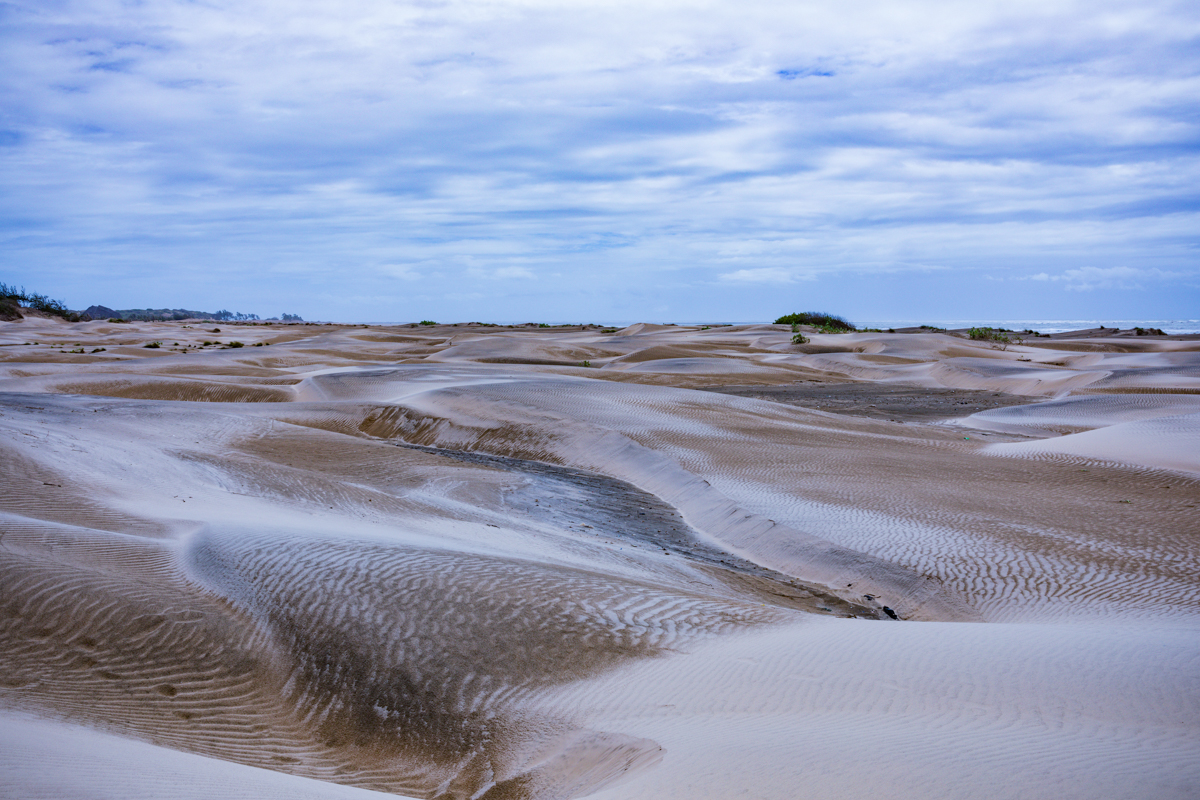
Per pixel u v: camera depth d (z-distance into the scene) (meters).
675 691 6.65
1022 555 12.07
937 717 5.50
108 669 6.75
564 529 14.41
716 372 49.22
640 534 14.62
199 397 33.12
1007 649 6.82
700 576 11.71
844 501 15.54
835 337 75.50
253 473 16.19
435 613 8.06
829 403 37.69
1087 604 10.16
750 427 24.16
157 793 3.97
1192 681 5.73
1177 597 10.13
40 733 5.04
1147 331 87.94
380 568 9.05
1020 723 5.24
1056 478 17.39
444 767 5.93
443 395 28.48
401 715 6.53
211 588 8.38
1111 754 4.58
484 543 11.86
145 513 11.25
